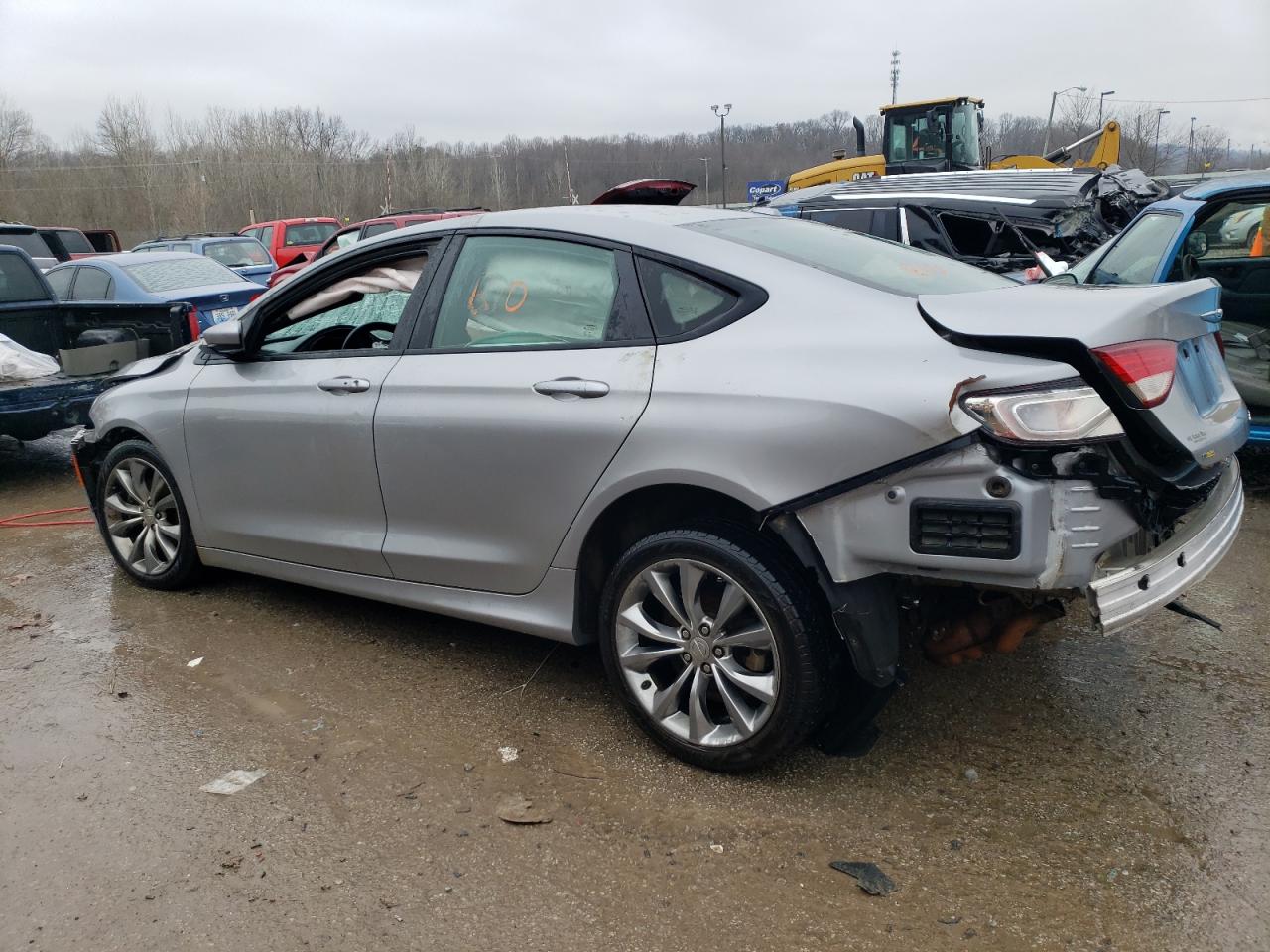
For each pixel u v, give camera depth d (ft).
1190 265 18.99
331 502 12.68
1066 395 7.97
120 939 7.91
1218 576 14.93
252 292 35.47
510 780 10.03
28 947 7.84
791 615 9.13
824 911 8.03
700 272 10.00
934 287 10.25
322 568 13.19
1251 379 18.30
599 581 10.87
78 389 22.38
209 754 10.67
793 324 9.34
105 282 34.68
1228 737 10.40
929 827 9.07
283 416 12.88
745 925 7.91
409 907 8.21
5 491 23.07
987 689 11.59
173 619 14.47
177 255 37.01
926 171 49.85
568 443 10.22
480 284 11.53
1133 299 8.73
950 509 8.20
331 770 10.30
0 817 9.61
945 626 9.68
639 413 9.74
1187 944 7.54
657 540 9.88
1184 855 8.55
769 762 10.20
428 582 12.00
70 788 10.06
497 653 13.05
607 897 8.29
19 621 14.60
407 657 12.96
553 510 10.53
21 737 11.14
